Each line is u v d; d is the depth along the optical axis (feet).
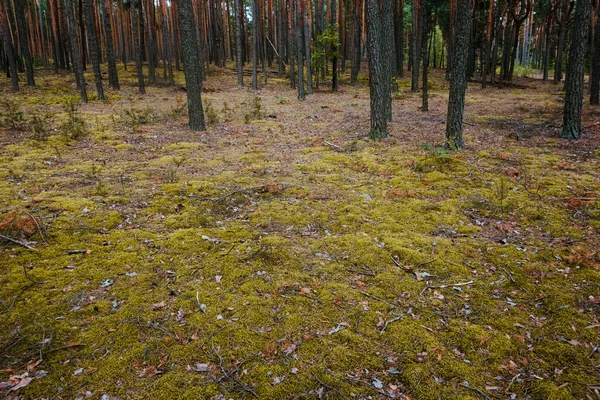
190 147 31.58
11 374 8.93
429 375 9.10
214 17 112.47
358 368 9.30
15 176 22.49
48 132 34.81
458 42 27.78
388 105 43.14
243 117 46.83
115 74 70.64
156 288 12.46
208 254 14.67
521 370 9.32
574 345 10.12
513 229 17.06
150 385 8.73
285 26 116.88
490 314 11.39
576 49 31.32
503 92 74.95
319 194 21.16
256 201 20.20
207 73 97.66
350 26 95.50
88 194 20.08
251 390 8.58
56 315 11.04
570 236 16.20
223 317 11.09
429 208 19.34
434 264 14.14
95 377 8.90
